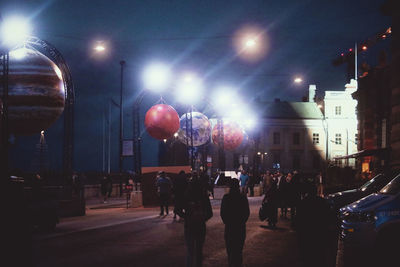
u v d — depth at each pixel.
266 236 13.91
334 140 83.81
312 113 85.75
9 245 5.95
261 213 15.66
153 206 28.84
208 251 11.16
